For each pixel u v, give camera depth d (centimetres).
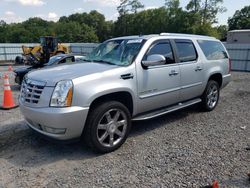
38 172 347
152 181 320
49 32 7138
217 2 5578
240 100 770
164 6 6406
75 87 360
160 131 499
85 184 317
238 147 418
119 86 402
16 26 7038
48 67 450
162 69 475
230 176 329
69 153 403
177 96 521
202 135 475
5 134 484
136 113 449
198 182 316
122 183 318
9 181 326
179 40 537
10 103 683
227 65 685
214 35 5181
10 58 2861
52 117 352
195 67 558
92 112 380
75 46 3012
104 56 491
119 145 416
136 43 469
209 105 633
